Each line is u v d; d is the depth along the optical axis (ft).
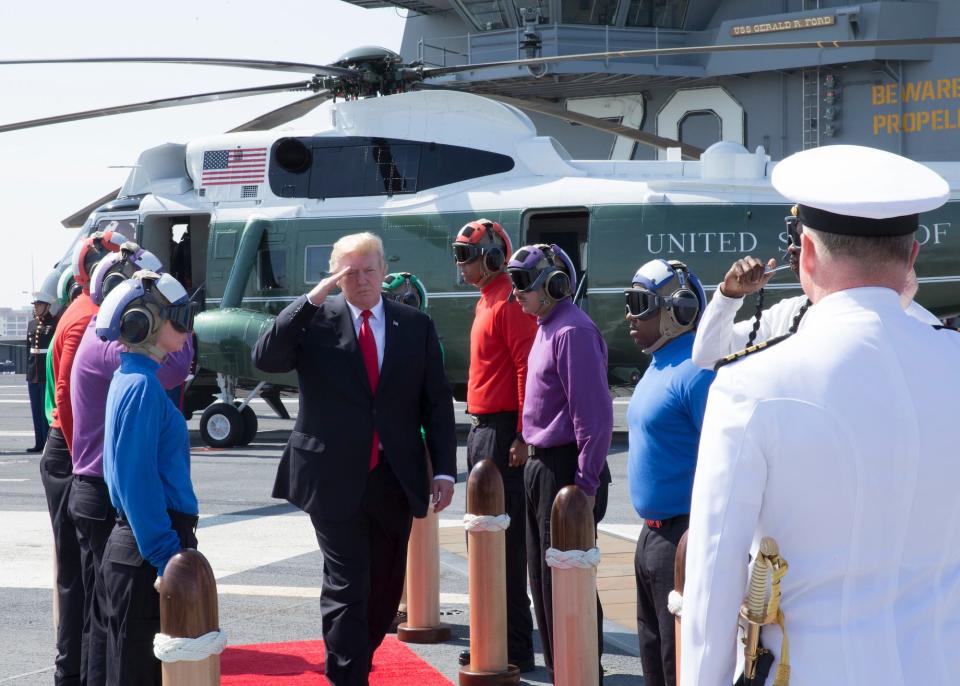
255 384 62.75
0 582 27.89
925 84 105.19
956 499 7.80
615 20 116.47
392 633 23.56
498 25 121.70
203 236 61.46
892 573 7.75
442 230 53.62
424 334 18.61
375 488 18.12
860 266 8.03
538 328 20.10
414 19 133.18
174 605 12.37
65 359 18.33
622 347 52.26
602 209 51.67
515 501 21.52
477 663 19.71
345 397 17.97
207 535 33.91
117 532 15.23
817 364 7.83
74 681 18.62
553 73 116.06
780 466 7.75
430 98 54.85
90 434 16.76
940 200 7.72
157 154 60.29
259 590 27.09
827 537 7.73
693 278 15.90
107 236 22.79
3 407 91.45
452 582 27.48
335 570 17.90
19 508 39.29
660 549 15.17
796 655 7.80
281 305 55.98
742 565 7.80
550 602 19.36
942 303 49.70
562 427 18.98
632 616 24.04
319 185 55.98
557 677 17.12
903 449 7.66
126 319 14.78
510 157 54.19
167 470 15.12
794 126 113.29
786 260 49.90
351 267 17.97
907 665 7.66
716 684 7.86
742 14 115.55
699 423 14.78
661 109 122.62
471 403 22.36
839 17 105.91
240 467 49.73
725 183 50.62
